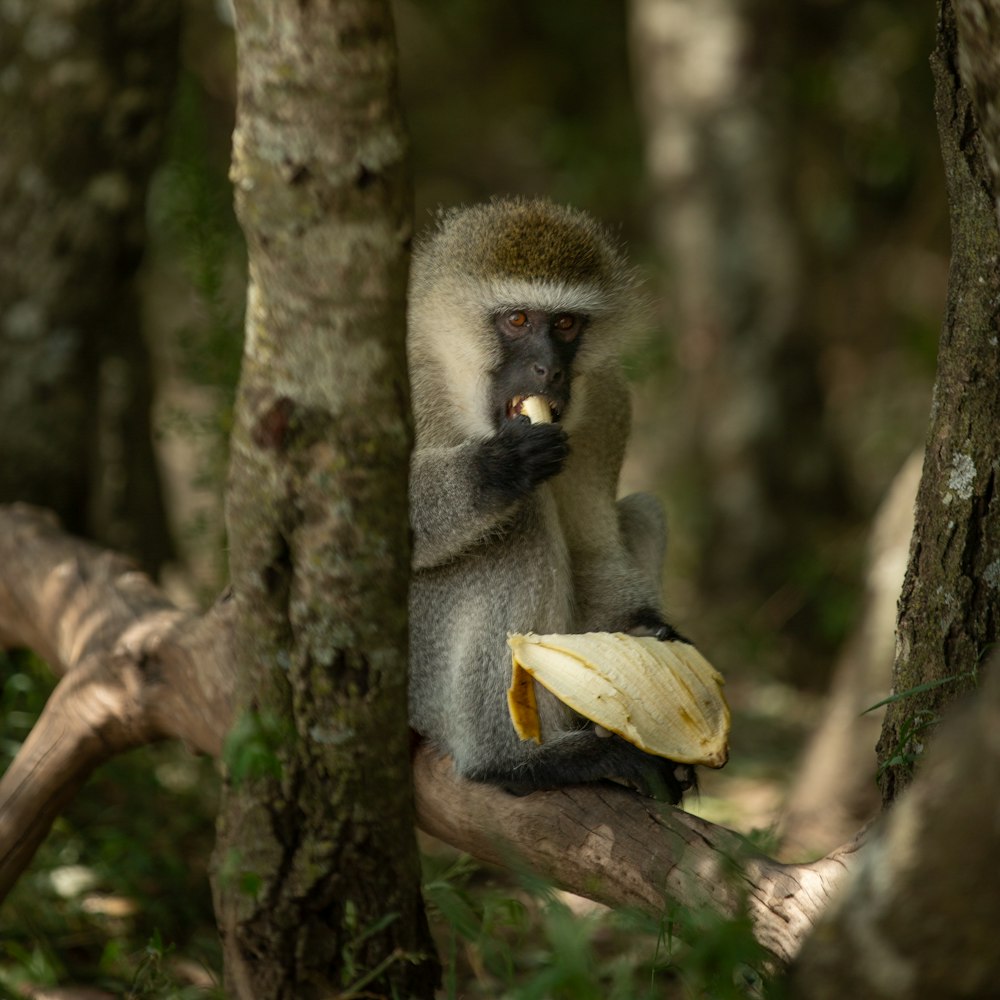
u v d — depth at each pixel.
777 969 6.78
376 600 6.81
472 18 32.50
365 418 6.59
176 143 14.62
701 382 21.78
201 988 8.88
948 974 5.20
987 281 7.12
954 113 7.14
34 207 13.27
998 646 6.37
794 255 21.59
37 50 13.09
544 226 10.38
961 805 5.09
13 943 9.55
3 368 13.38
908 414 23.97
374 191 6.34
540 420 9.74
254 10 6.16
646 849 7.41
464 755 8.86
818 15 23.81
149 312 20.95
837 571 19.53
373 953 7.15
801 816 12.67
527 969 9.00
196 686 9.04
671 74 21.84
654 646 8.16
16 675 11.76
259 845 7.05
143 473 15.05
